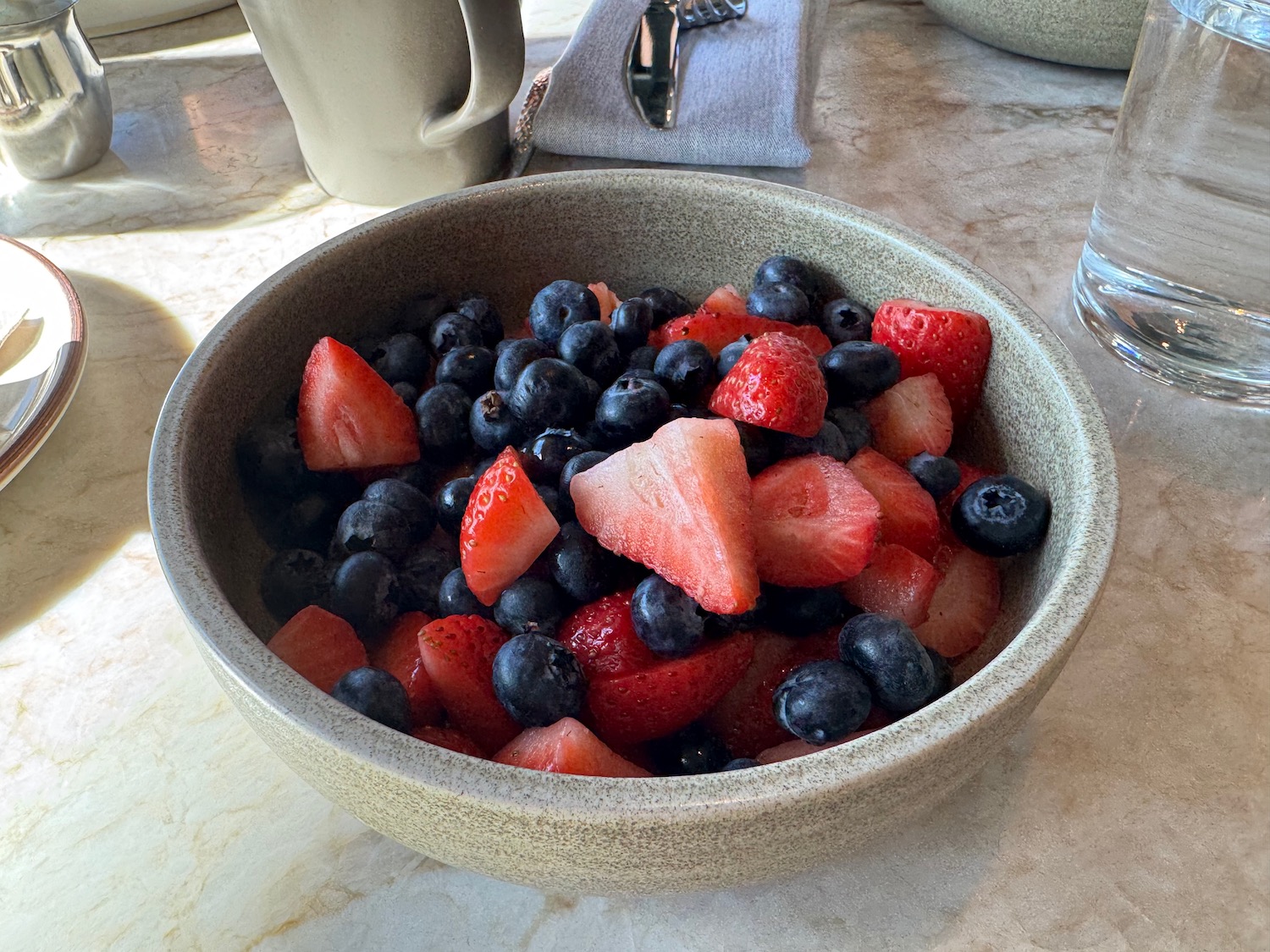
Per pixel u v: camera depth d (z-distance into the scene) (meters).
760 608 0.56
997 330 0.63
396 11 0.89
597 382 0.68
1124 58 1.18
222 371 0.60
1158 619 0.67
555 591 0.58
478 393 0.70
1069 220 1.01
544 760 0.49
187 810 0.59
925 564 0.59
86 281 0.98
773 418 0.59
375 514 0.61
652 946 0.53
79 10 1.31
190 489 0.53
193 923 0.54
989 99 1.19
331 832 0.58
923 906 0.54
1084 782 0.59
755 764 0.52
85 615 0.70
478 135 1.02
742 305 0.74
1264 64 0.70
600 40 1.16
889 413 0.66
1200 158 0.75
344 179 1.05
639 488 0.56
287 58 0.94
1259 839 0.57
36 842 0.58
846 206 0.71
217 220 1.05
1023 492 0.58
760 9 1.24
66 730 0.63
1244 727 0.62
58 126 1.08
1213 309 0.80
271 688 0.42
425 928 0.54
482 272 0.76
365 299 0.71
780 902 0.54
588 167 1.06
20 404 0.80
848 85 1.22
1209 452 0.79
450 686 0.54
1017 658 0.43
